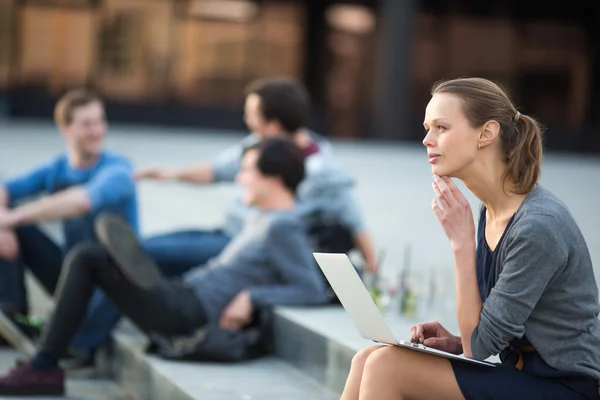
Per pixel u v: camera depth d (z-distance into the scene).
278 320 8.94
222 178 10.96
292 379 8.30
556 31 42.69
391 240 14.62
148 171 10.70
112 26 40.66
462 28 42.66
